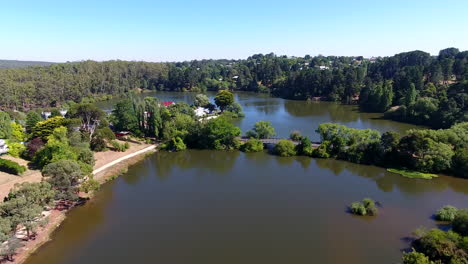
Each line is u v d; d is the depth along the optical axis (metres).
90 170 70.25
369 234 53.03
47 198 55.12
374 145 86.69
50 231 54.94
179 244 51.03
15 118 138.50
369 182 74.88
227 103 161.50
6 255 45.91
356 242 50.81
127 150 101.44
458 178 75.62
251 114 167.12
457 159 76.19
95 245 51.00
